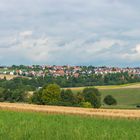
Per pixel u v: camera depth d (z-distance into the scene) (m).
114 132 29.00
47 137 25.72
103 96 167.75
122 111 67.19
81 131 28.55
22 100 132.75
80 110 65.38
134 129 32.78
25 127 30.64
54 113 55.91
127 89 185.50
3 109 58.56
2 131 27.91
